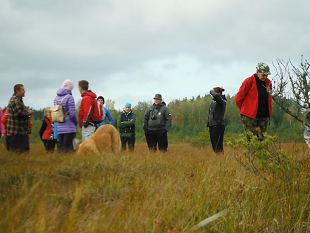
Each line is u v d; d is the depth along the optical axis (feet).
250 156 20.17
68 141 37.81
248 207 16.07
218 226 14.79
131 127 50.21
